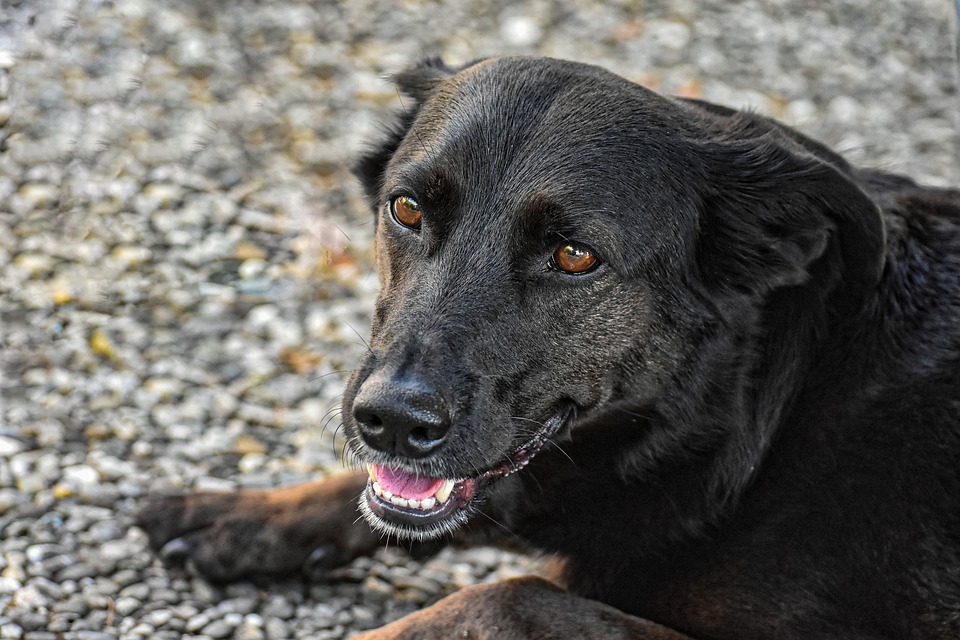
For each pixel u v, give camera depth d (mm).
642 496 5191
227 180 9117
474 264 4699
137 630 5359
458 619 4910
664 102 5039
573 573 5363
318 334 7871
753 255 4930
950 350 4984
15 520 5957
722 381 5035
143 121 9484
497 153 4770
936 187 5691
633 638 4816
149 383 7203
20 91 9469
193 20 10930
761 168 4871
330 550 5926
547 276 4734
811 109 11188
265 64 10570
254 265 8375
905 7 13125
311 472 6730
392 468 4750
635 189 4777
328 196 9156
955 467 4844
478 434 4648
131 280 8016
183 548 5785
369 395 4500
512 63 5102
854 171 5379
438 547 5902
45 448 6527
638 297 4820
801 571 4898
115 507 6199
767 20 12641
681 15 12539
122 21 10531
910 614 4793
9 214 8375
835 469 4945
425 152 4902
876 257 4809
